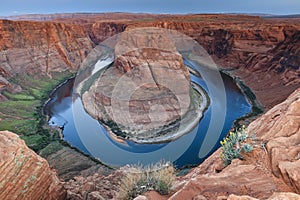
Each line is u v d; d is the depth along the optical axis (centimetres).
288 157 374
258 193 324
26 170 473
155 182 436
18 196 446
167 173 447
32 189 477
